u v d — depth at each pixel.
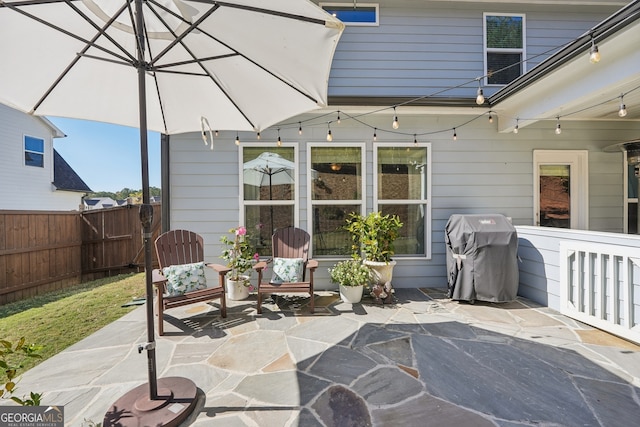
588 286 2.94
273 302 3.74
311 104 2.31
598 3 4.64
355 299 3.68
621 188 4.57
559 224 4.59
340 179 4.39
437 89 4.60
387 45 4.57
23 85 1.99
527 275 3.76
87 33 1.85
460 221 3.78
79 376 2.16
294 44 1.83
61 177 10.23
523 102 3.85
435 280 4.40
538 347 2.54
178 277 3.18
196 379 2.11
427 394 1.94
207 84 2.32
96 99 2.27
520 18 4.72
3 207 7.93
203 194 4.28
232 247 4.09
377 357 2.40
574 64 2.91
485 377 2.12
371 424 1.68
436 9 4.61
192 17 1.79
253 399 1.90
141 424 1.62
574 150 4.52
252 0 1.56
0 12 1.59
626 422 1.68
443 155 4.43
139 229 6.14
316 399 1.90
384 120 4.38
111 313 3.53
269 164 4.35
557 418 1.72
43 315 3.48
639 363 2.28
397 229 4.20
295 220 4.34
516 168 4.48
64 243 5.39
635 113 4.15
